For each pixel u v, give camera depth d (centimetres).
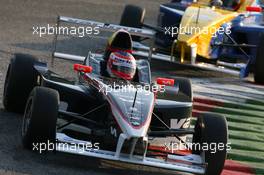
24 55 3412
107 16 6650
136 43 5006
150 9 7400
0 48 4934
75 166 2861
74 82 3297
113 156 2719
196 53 4847
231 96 4572
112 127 2858
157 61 5309
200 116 2933
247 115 4153
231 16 5259
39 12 6412
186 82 3612
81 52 5175
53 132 2736
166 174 2986
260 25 5494
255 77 5038
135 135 2708
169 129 3044
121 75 3150
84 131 3003
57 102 2777
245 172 3155
